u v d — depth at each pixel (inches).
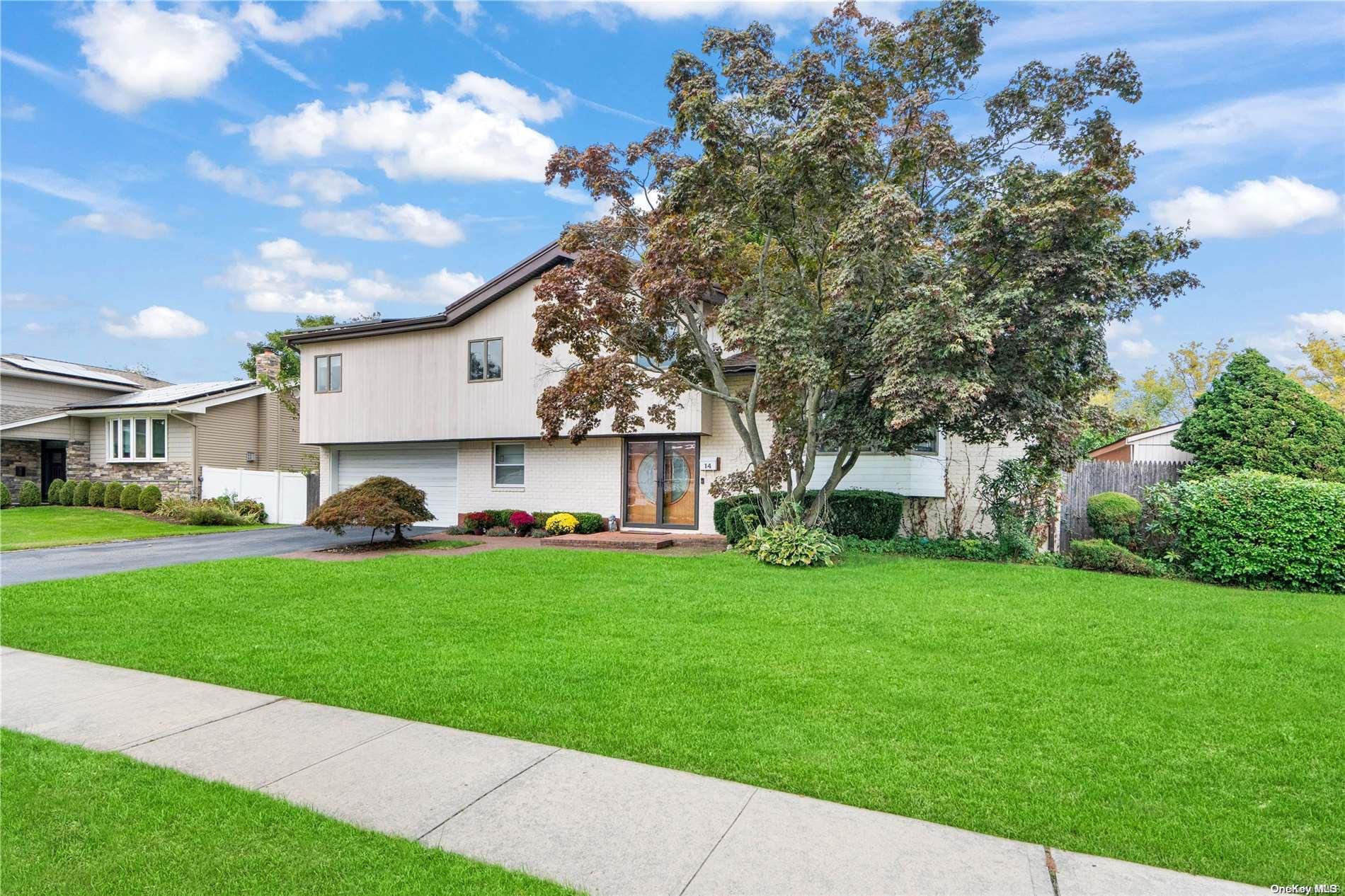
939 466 560.4
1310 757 166.1
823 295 470.9
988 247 398.0
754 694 208.1
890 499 539.8
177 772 159.8
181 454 961.5
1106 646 259.3
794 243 450.9
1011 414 402.0
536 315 492.7
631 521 684.1
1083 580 392.2
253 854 125.6
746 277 500.1
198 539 684.1
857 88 434.6
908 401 367.9
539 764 163.3
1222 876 118.8
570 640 271.4
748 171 442.9
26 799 146.9
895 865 120.9
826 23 454.9
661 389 517.7
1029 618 300.2
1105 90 432.1
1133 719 189.0
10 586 389.7
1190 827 134.4
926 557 486.0
